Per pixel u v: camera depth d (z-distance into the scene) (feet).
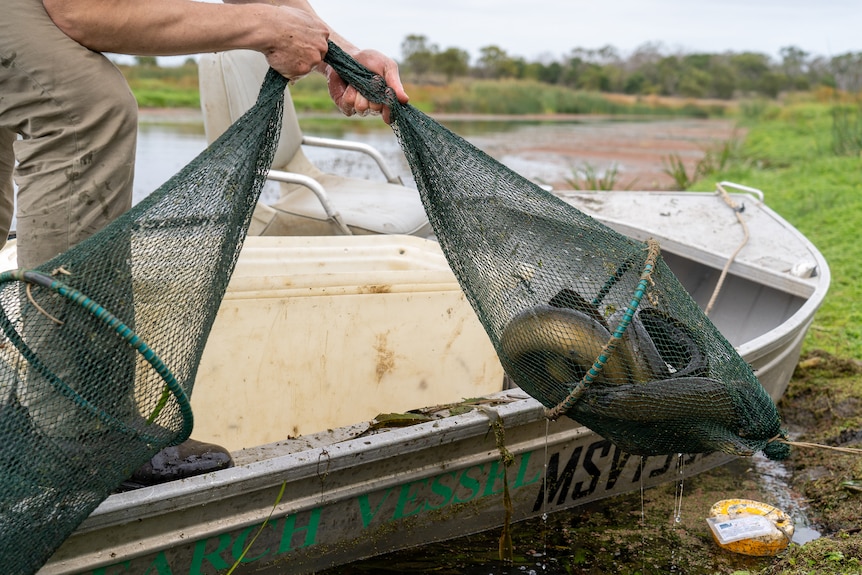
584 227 9.05
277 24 8.42
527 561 10.13
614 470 11.35
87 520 7.54
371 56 9.43
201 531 8.22
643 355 8.41
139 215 7.62
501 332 8.87
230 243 8.29
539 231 9.03
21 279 6.77
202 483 7.98
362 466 8.91
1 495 6.92
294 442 9.84
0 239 9.93
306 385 11.33
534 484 10.59
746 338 15.34
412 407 11.87
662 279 8.82
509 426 9.74
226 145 8.28
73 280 7.13
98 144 8.19
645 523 11.14
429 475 9.48
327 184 17.16
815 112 70.08
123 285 7.40
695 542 10.78
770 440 8.96
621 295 8.79
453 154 9.09
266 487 8.38
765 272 14.80
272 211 14.94
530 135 54.95
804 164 38.42
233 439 10.94
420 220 15.28
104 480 7.34
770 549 10.43
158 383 7.51
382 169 17.35
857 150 40.63
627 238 9.08
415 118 9.14
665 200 18.97
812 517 11.64
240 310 10.97
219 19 8.25
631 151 49.14
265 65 15.51
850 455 12.67
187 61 73.00
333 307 11.44
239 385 10.96
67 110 8.05
